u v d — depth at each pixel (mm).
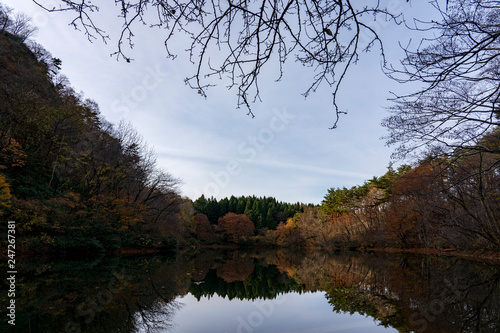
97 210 18656
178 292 9305
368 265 19000
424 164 7648
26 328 4859
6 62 22391
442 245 26344
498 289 9156
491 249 19453
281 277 14820
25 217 13945
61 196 18812
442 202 22016
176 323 6117
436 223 24297
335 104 2148
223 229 68438
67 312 5879
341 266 19312
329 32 1943
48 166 20984
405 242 32906
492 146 7441
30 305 6227
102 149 22234
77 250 16141
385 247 37375
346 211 48938
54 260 14258
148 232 26297
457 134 6859
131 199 23750
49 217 15383
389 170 35406
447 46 3793
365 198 42000
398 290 9711
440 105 6238
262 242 67750
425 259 20672
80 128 21047
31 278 9281
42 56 32469
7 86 19297
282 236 66438
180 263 19453
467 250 22297
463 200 18391
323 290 10727
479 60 3656
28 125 18734
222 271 17000
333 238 48406
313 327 6199
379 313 7055
